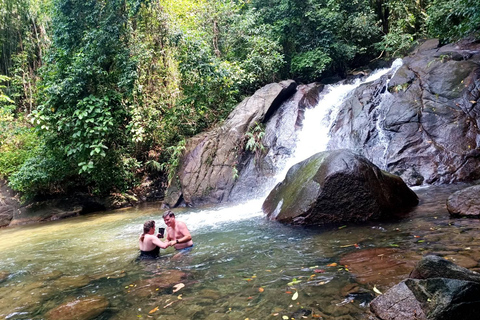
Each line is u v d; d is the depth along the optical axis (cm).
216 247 458
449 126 771
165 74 1197
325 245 396
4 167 1139
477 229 368
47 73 1116
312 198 516
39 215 1051
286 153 1016
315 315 229
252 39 1370
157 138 1212
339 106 1067
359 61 1683
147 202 1155
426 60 945
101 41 1016
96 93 1060
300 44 1498
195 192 973
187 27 1222
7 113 1291
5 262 511
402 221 455
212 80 1134
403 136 809
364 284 266
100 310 284
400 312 206
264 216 627
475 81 806
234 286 305
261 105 1138
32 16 1523
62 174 1094
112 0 1049
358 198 496
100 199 1141
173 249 483
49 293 345
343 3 1573
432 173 726
